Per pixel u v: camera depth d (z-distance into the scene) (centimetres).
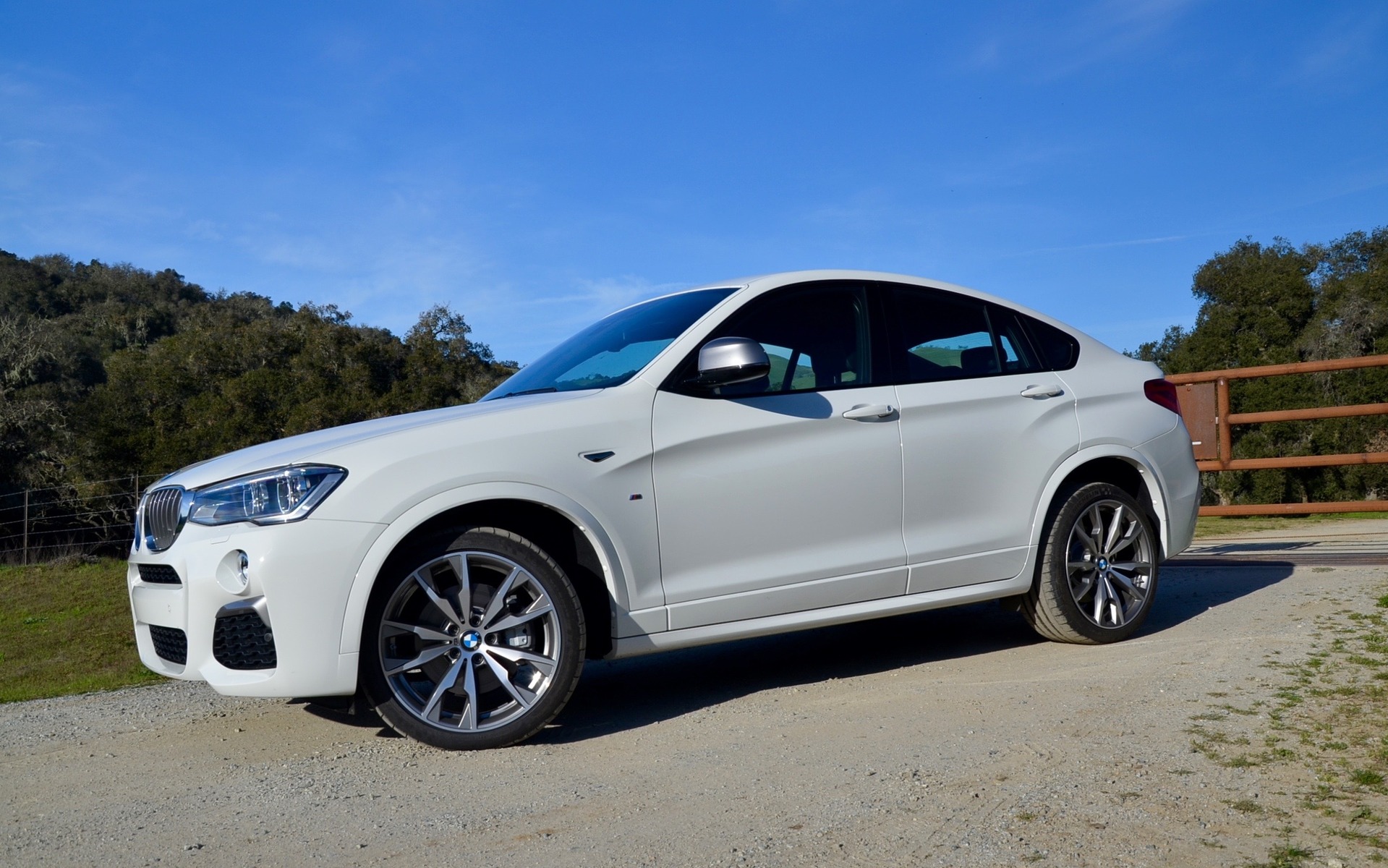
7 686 682
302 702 446
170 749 383
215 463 365
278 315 6888
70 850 269
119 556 2628
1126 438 479
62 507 2755
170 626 346
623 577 369
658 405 384
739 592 390
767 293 421
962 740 322
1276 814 243
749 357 367
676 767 314
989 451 445
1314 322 3108
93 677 627
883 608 419
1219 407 896
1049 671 413
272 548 325
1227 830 235
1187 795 259
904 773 292
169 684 547
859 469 414
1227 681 368
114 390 3322
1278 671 377
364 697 351
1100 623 463
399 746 360
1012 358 469
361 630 331
